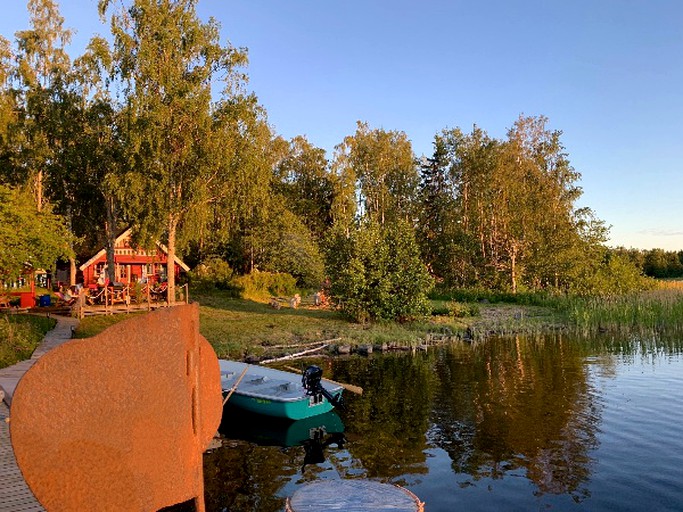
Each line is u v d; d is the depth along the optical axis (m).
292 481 7.80
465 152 47.28
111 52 25.61
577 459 8.50
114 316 22.48
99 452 2.85
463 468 8.21
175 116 25.45
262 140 28.81
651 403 11.66
